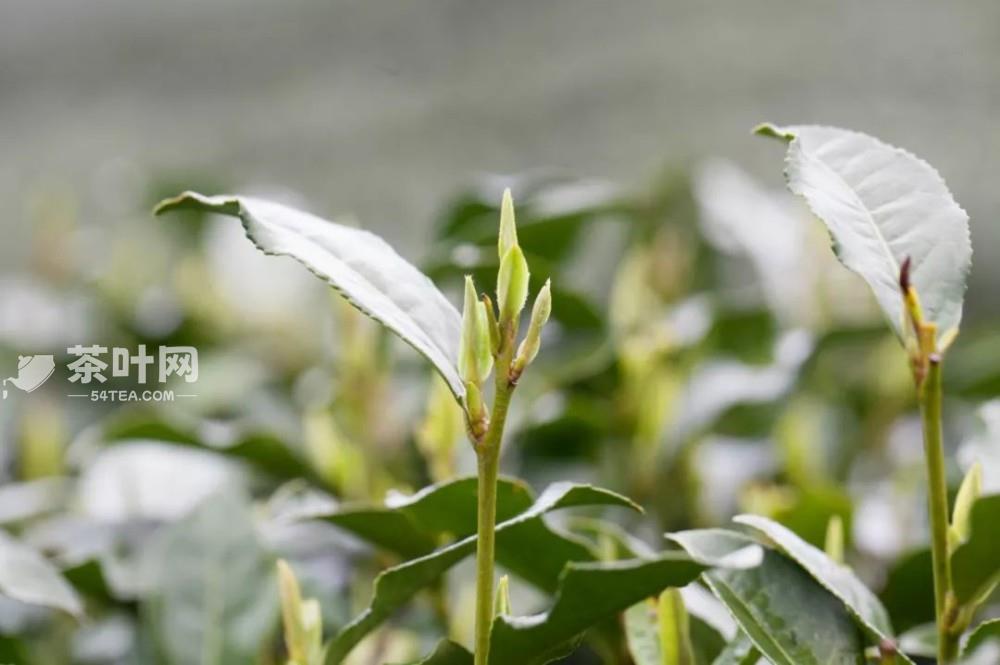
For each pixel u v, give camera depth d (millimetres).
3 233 2861
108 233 2014
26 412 1316
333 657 759
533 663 724
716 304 1179
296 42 2832
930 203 744
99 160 2926
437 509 787
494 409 698
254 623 840
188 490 1063
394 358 1094
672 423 1052
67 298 1592
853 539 891
